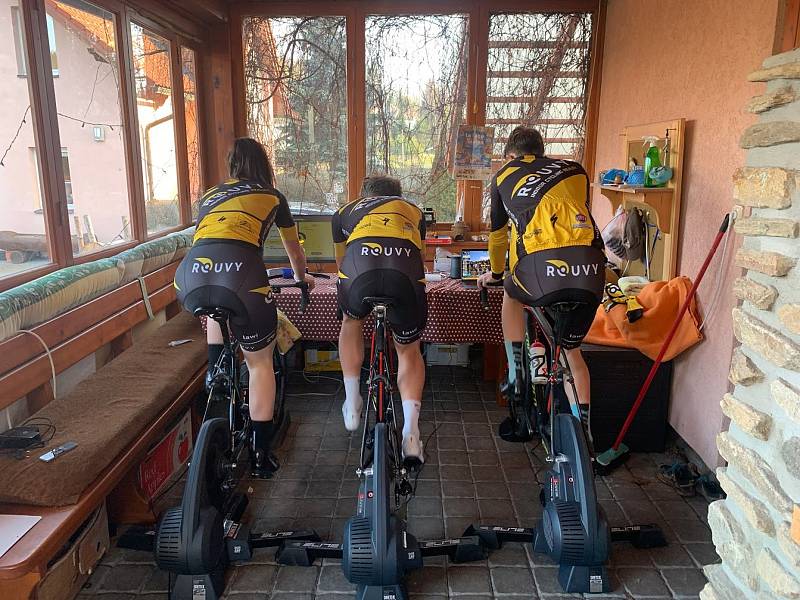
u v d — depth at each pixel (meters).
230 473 2.39
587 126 4.34
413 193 4.48
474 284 3.52
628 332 2.98
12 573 1.65
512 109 4.33
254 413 2.68
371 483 2.18
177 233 3.90
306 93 4.38
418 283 2.54
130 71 3.31
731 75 2.58
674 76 3.12
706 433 2.78
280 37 4.30
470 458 3.08
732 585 1.59
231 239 2.49
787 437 1.36
